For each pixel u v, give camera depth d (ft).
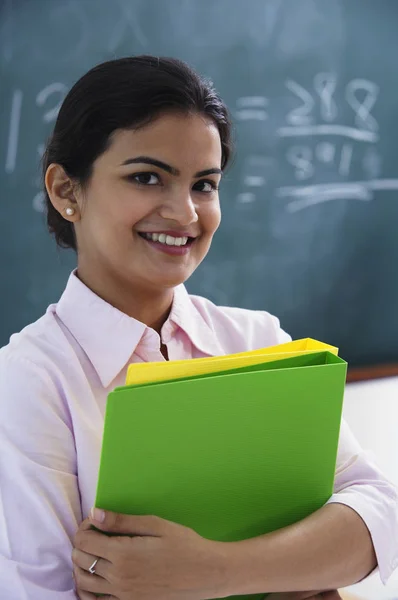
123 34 9.09
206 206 3.32
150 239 3.25
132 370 2.75
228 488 2.97
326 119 10.49
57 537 3.07
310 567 3.05
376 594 6.70
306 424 3.00
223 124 3.33
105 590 2.88
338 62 10.45
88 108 3.18
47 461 3.14
